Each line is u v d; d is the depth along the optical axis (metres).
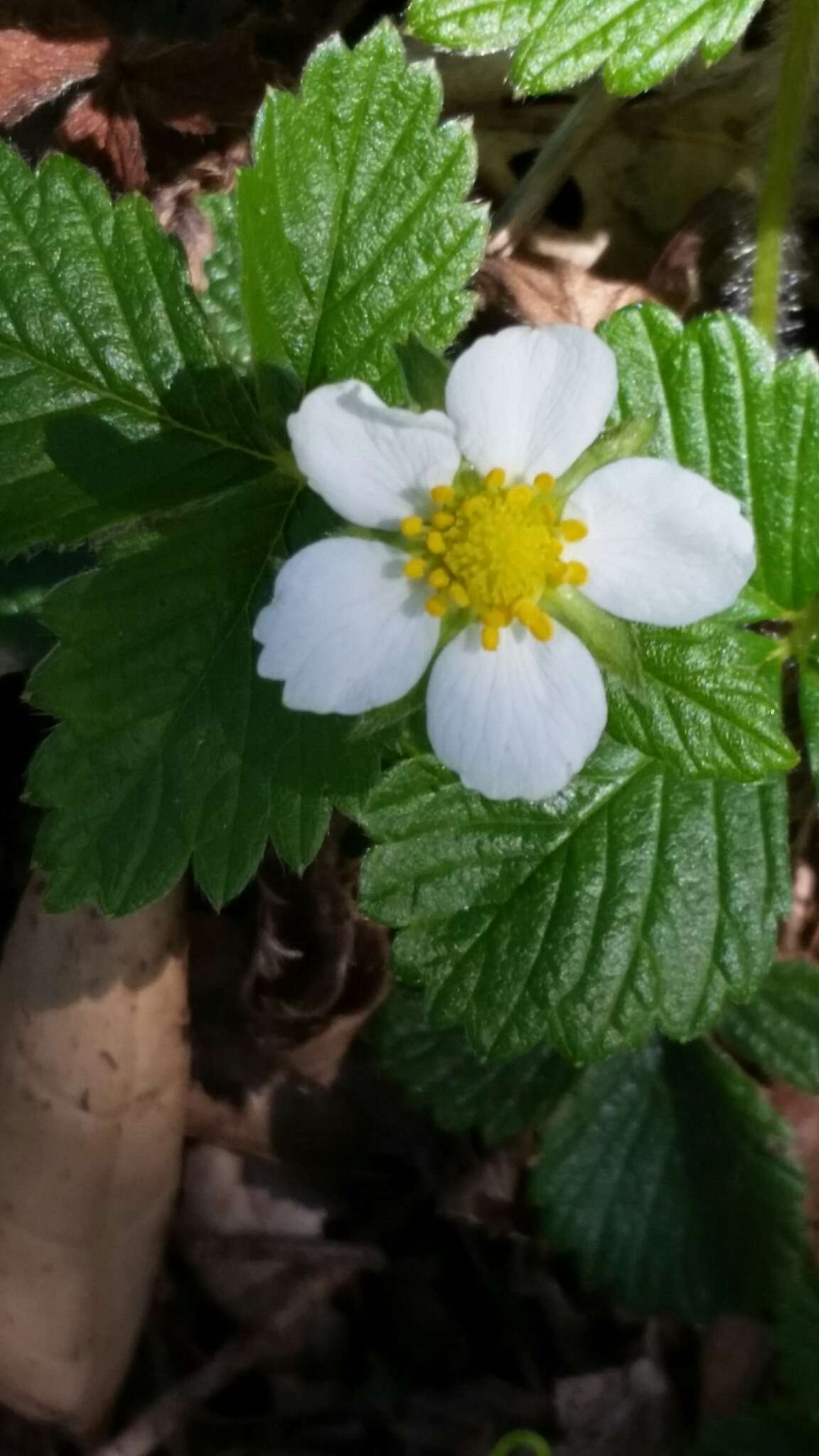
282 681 0.05
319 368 0.05
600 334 0.06
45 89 0.06
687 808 0.06
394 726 0.05
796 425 0.06
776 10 0.06
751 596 0.06
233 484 0.05
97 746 0.05
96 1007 0.06
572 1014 0.06
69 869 0.05
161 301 0.05
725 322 0.06
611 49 0.05
